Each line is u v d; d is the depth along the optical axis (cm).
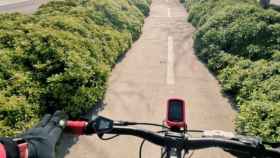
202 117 744
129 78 972
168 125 197
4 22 880
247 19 1190
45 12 1161
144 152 593
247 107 721
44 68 704
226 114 764
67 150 590
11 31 802
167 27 1814
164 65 1114
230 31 1166
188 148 183
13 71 662
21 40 763
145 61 1152
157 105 801
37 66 694
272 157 178
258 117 661
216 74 1030
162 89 901
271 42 1028
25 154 113
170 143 182
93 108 762
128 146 611
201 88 919
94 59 841
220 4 1680
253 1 1714
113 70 1034
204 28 1361
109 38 1134
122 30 1361
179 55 1242
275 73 829
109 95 840
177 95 864
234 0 1702
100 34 1074
